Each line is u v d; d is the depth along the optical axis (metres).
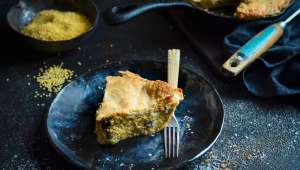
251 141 0.71
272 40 0.79
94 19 0.85
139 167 0.64
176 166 0.64
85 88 0.74
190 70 0.76
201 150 0.65
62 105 0.71
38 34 0.81
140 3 0.83
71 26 0.83
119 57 0.84
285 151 0.70
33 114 0.74
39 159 0.67
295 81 0.77
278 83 0.76
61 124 0.69
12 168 0.66
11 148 0.69
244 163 0.68
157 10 0.90
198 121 0.70
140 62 0.77
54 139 0.66
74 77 0.80
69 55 0.84
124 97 0.68
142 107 0.67
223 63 0.81
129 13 0.80
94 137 0.68
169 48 0.86
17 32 0.79
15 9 0.85
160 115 0.69
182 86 0.75
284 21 0.83
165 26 0.90
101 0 0.96
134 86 0.70
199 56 0.85
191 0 0.88
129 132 0.69
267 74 0.78
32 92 0.77
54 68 0.81
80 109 0.71
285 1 0.86
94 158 0.65
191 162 0.67
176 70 0.74
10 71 0.80
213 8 0.88
